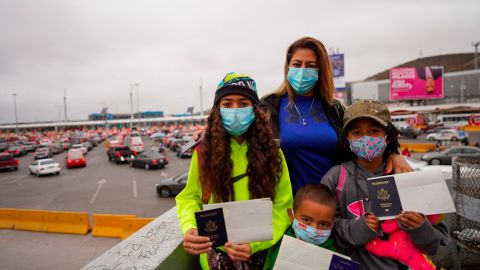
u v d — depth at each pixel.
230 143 1.73
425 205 1.52
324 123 2.10
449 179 2.80
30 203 13.59
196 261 2.10
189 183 1.75
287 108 2.18
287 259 1.51
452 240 2.45
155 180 18.06
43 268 6.98
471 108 52.53
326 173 1.90
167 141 44.91
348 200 1.74
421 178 1.55
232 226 1.45
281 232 1.64
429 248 1.54
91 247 8.19
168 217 2.43
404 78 53.06
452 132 28.91
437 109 55.09
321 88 2.15
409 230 1.51
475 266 2.92
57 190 16.41
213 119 1.72
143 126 120.44
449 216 2.72
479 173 2.14
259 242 1.57
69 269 6.91
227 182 1.62
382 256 1.62
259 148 1.65
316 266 1.48
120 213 11.27
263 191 1.62
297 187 2.04
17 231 9.65
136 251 1.71
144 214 11.05
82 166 26.31
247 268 1.60
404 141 30.78
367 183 1.63
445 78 81.31
